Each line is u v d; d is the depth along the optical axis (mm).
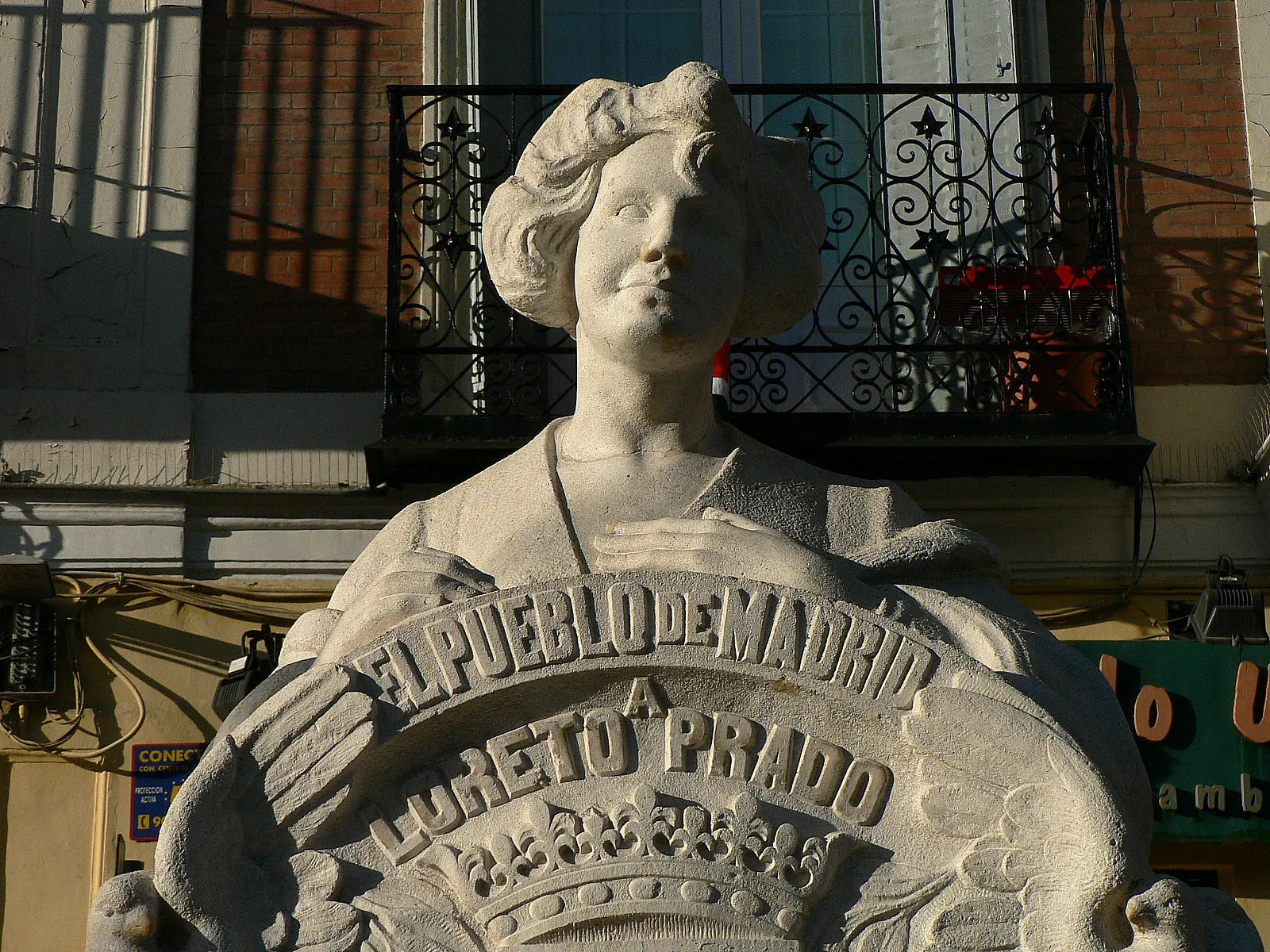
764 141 6309
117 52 13820
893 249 13531
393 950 4844
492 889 4895
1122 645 12312
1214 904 5168
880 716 4992
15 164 13492
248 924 4867
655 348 5766
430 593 5297
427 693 5027
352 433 13086
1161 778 11945
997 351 12922
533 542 5570
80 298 13266
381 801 5062
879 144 14039
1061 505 12938
